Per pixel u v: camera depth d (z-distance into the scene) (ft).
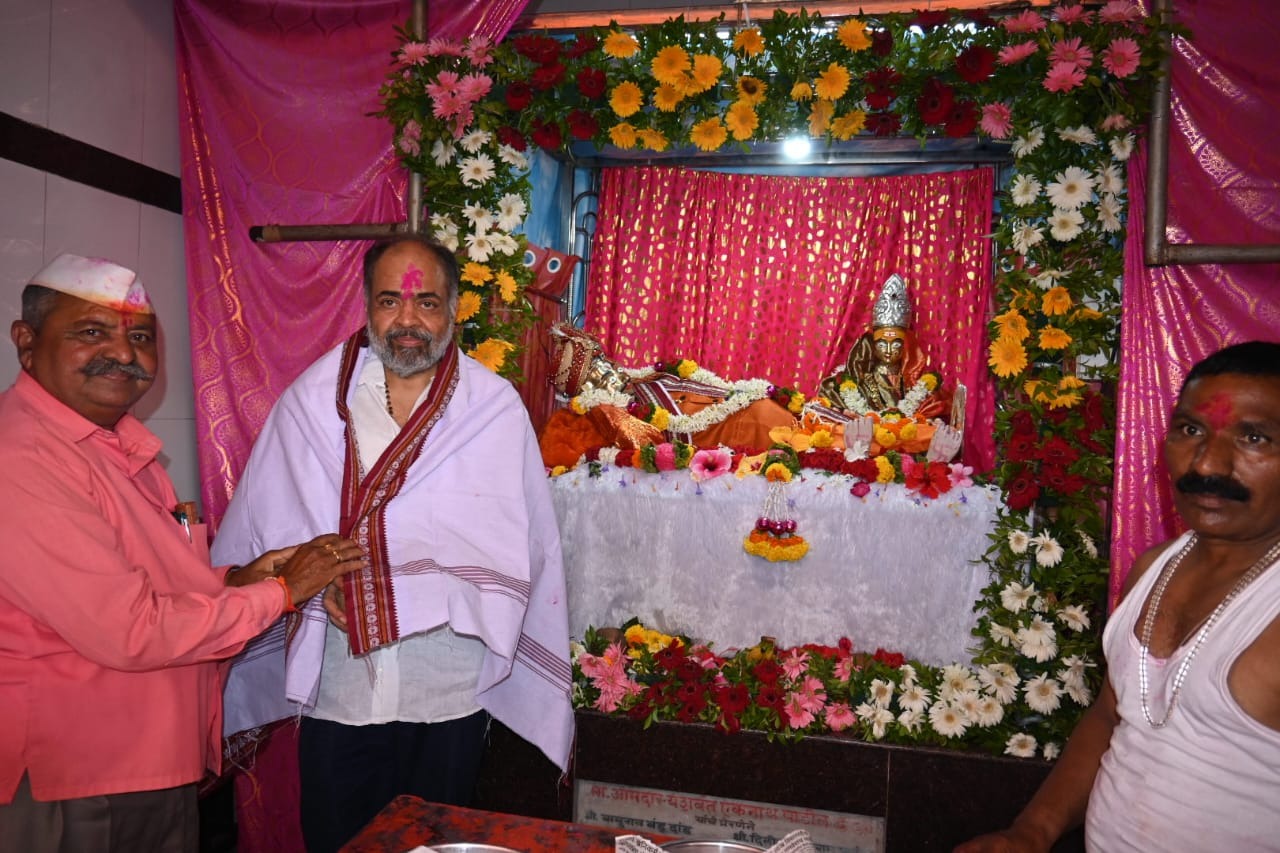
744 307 16.12
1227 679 3.55
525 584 6.67
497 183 10.52
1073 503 8.93
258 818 9.66
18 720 4.75
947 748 8.55
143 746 5.08
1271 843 3.43
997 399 10.10
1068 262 9.25
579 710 9.08
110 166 9.50
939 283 15.48
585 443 11.04
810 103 9.86
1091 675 8.64
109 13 9.52
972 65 8.93
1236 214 8.63
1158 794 3.71
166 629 4.82
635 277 16.37
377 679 6.51
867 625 9.57
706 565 9.95
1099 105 8.82
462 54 9.91
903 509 9.45
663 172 16.25
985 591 9.05
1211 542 3.91
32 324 5.08
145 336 5.27
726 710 8.71
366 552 6.24
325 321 10.37
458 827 3.85
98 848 5.00
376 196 10.42
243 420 10.35
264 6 10.40
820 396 13.60
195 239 10.39
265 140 10.48
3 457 4.66
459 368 7.00
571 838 3.78
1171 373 8.74
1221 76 8.63
